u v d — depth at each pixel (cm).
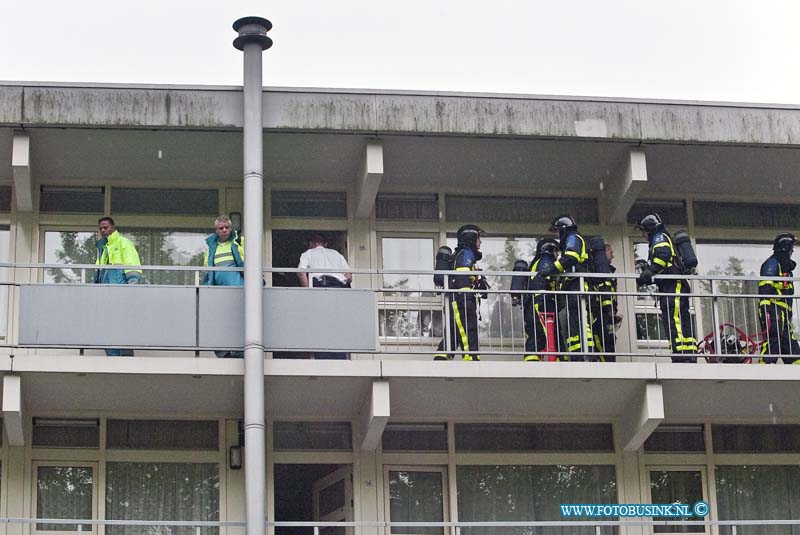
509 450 1989
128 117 1888
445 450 1975
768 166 2081
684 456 2014
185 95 1900
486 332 2042
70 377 1822
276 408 1934
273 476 1934
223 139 1950
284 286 2081
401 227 2081
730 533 1995
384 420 1847
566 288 1952
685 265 1955
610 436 2012
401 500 1956
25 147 1902
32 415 1912
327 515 1995
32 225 2011
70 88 1889
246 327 1811
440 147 1992
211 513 1916
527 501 1975
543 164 2056
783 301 1983
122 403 1911
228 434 1945
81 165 2008
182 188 2062
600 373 1873
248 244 1842
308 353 1977
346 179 2077
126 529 1894
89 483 1906
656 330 2081
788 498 2019
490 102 1952
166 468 1927
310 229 2064
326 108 1917
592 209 2130
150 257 2038
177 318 1838
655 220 1962
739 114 1997
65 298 1830
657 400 1892
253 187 1858
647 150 2020
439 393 1911
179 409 1938
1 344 1920
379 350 2000
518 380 1873
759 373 1898
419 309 2044
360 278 2047
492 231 2103
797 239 2164
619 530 1959
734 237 2155
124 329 1828
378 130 1923
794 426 2050
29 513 1881
